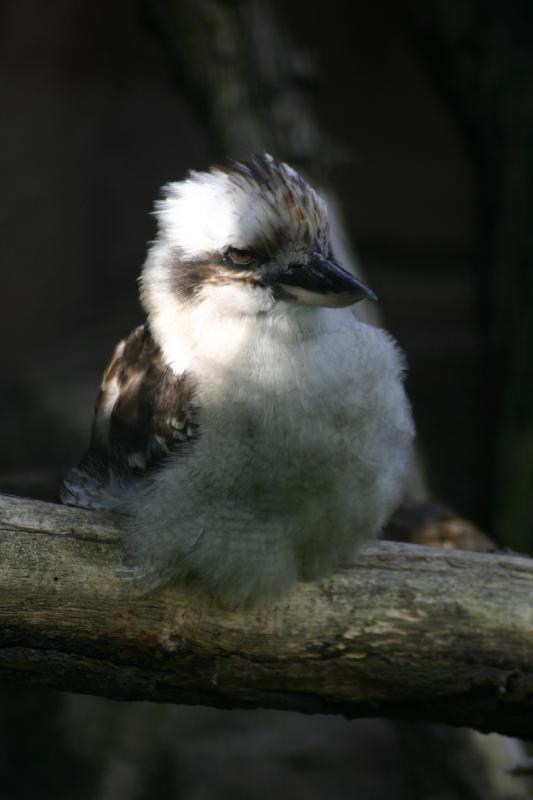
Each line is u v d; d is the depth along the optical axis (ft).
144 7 36.76
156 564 19.49
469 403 58.39
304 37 69.36
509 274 43.65
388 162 69.92
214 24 35.76
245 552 19.34
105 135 68.85
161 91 69.26
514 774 23.86
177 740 40.98
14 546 19.47
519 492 42.45
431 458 57.21
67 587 19.40
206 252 20.52
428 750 32.40
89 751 40.16
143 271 21.88
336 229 36.06
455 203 69.72
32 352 63.57
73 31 64.85
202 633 19.53
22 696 40.24
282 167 21.24
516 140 43.57
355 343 20.22
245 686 19.70
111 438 21.72
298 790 41.14
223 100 35.99
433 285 67.26
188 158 69.77
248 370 19.67
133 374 21.62
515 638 19.19
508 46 44.16
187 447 19.67
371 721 43.16
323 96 69.62
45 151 65.46
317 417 19.44
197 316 20.39
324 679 19.57
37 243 65.82
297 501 19.38
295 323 19.93
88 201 67.46
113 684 19.74
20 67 64.18
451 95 45.44
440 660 19.25
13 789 40.11
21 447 50.90
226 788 40.73
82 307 67.31
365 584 19.76
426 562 19.95
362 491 19.74
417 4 44.68
